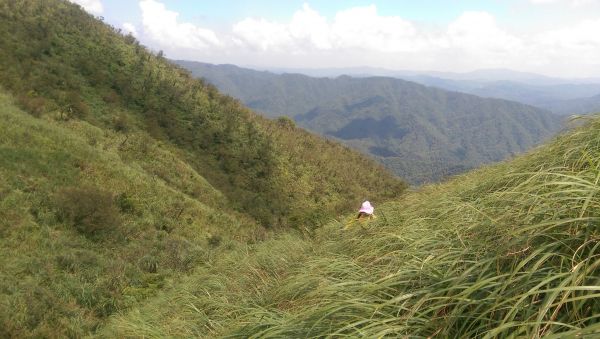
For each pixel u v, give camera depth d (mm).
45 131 21969
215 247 17906
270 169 44406
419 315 1428
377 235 3492
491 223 1884
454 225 2354
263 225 30609
